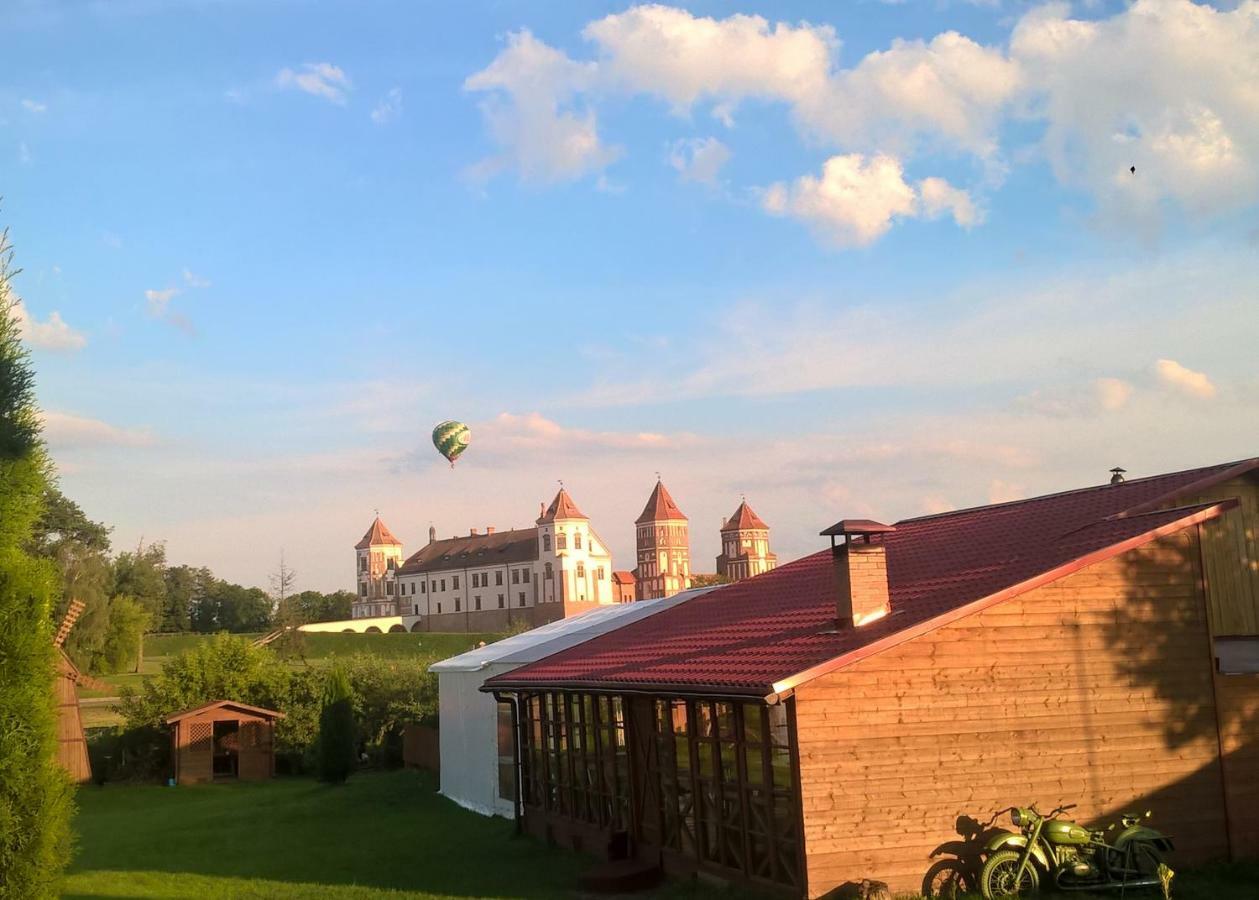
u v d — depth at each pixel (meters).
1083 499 18.52
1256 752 14.98
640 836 18.06
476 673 27.70
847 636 14.35
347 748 35.75
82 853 23.16
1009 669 14.22
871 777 13.53
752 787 14.57
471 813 26.97
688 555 160.75
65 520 97.38
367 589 180.12
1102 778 14.32
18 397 12.01
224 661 43.81
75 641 76.12
